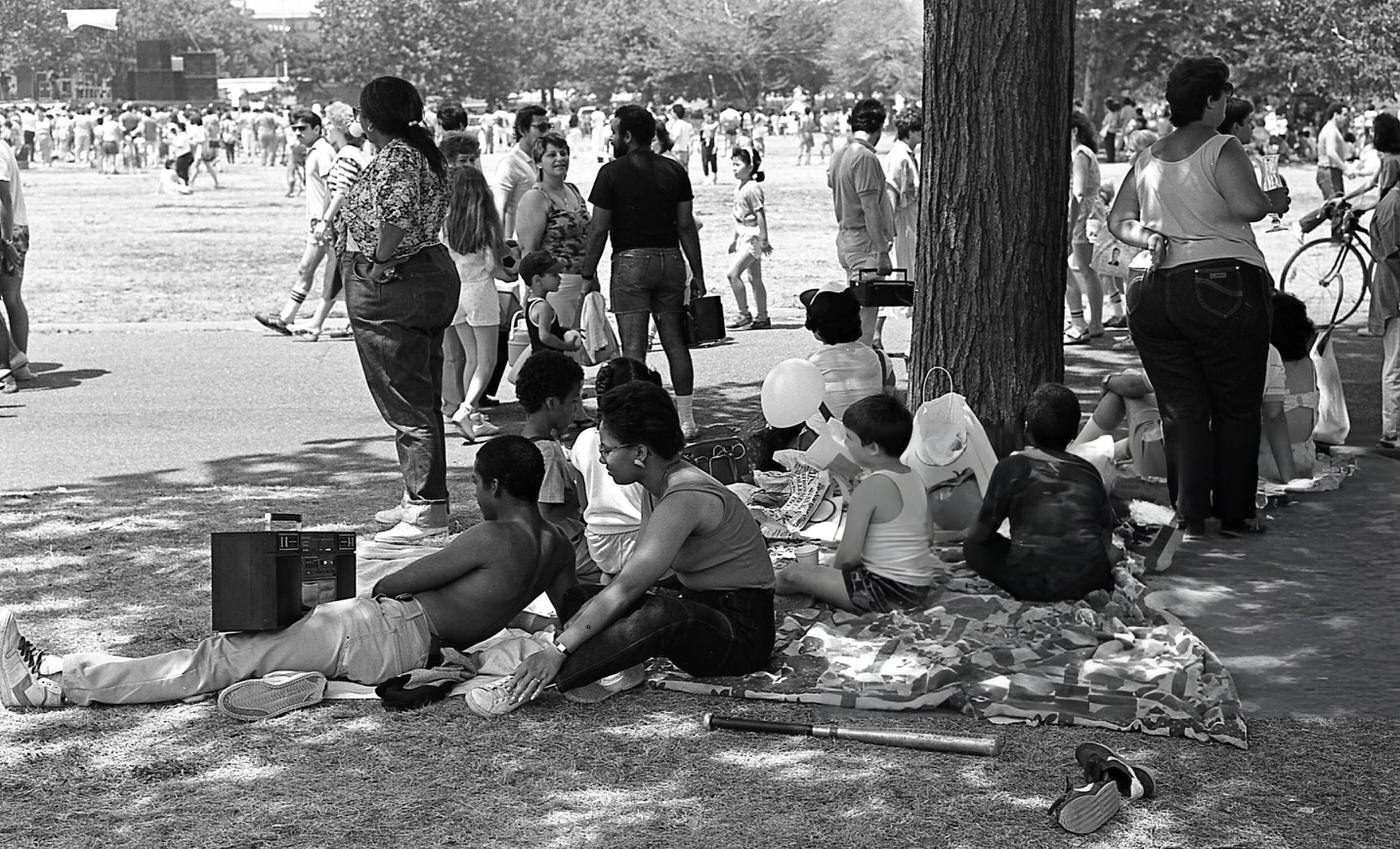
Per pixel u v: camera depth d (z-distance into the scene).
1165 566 7.00
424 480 7.40
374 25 106.81
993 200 7.50
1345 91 45.47
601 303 10.63
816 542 7.26
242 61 155.00
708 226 27.14
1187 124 7.47
